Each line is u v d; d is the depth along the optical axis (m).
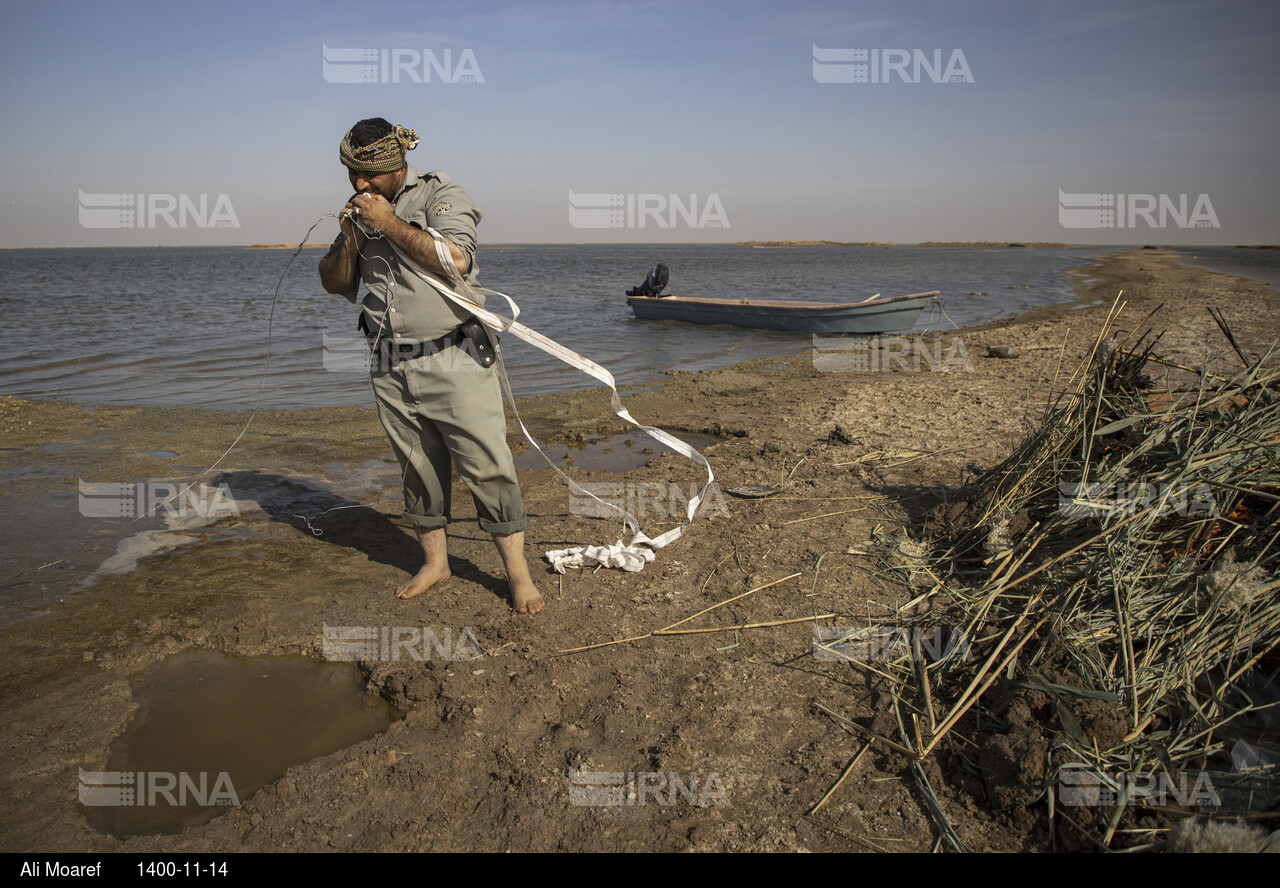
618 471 5.80
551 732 2.67
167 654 3.21
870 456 5.71
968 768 2.43
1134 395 3.84
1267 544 2.92
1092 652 2.70
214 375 10.45
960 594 3.33
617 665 3.06
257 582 3.81
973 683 2.67
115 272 52.16
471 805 2.35
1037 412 7.05
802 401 8.22
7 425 6.99
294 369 10.93
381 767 2.51
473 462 3.26
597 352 13.05
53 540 4.32
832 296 27.39
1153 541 3.15
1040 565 3.24
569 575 3.88
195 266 67.25
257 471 5.70
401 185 3.18
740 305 15.65
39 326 16.20
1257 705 2.48
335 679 3.07
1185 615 2.82
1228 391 3.61
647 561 3.99
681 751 2.55
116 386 9.59
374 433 6.98
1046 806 2.24
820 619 3.36
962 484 4.94
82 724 2.72
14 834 2.22
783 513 4.62
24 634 3.29
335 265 3.19
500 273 49.09
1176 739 2.38
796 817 2.29
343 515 4.79
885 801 2.35
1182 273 34.94
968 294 26.64
